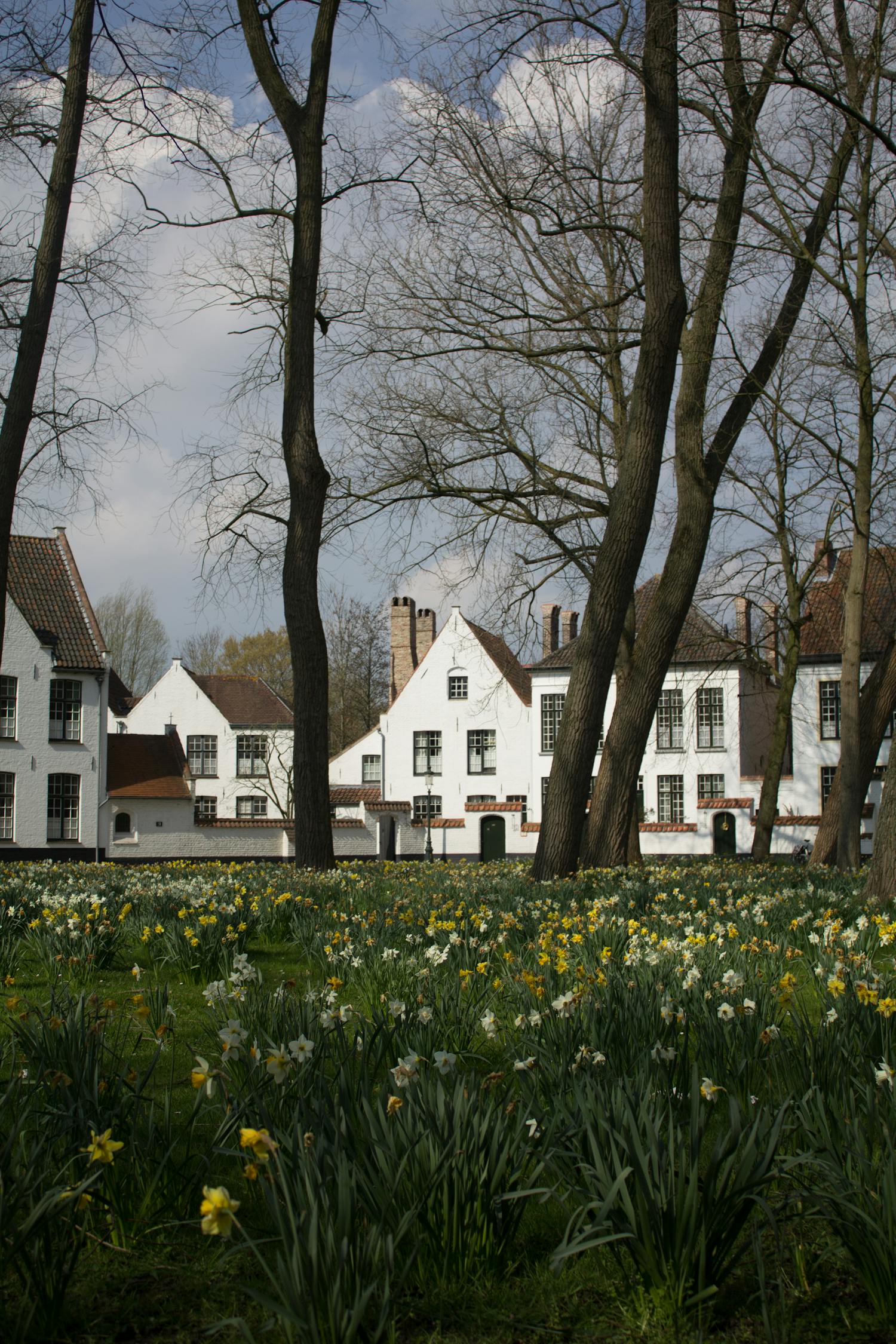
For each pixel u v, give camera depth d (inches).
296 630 714.2
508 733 2164.1
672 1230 122.4
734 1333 121.0
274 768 2273.6
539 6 583.5
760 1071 186.2
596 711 630.5
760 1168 128.0
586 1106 142.9
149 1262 133.4
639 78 584.7
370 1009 240.7
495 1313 123.0
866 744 863.7
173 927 320.8
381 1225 120.1
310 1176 121.9
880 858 492.7
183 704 2299.5
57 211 634.2
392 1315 118.3
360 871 676.7
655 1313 122.0
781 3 527.2
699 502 661.3
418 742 2213.3
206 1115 178.9
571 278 880.9
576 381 927.7
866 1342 118.6
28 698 1791.3
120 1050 211.5
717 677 1915.6
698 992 213.9
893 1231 121.7
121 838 1844.2
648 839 1836.9
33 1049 176.6
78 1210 132.0
